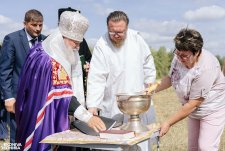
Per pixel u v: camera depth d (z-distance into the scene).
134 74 5.32
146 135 4.25
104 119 4.58
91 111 5.19
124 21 4.92
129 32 5.38
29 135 4.49
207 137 4.96
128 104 4.43
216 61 4.93
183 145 8.16
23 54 6.13
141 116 5.46
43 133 4.44
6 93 6.11
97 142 3.99
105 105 5.41
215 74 4.81
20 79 4.66
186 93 4.91
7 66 6.11
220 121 4.98
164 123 4.81
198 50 4.58
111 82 5.32
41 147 4.45
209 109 4.93
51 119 4.45
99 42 5.31
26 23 6.14
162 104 16.78
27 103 4.53
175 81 5.00
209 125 4.96
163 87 5.32
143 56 5.47
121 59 5.28
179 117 4.84
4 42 6.18
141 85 5.39
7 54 6.10
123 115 5.34
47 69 4.50
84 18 4.66
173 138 8.70
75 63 4.86
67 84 4.57
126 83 5.30
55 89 4.48
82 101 4.98
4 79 6.10
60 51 4.61
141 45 5.45
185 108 4.83
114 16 4.92
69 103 4.50
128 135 4.09
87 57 6.22
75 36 4.61
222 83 4.97
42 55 4.57
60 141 4.11
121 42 5.25
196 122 5.23
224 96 5.02
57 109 4.47
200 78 4.73
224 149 7.56
